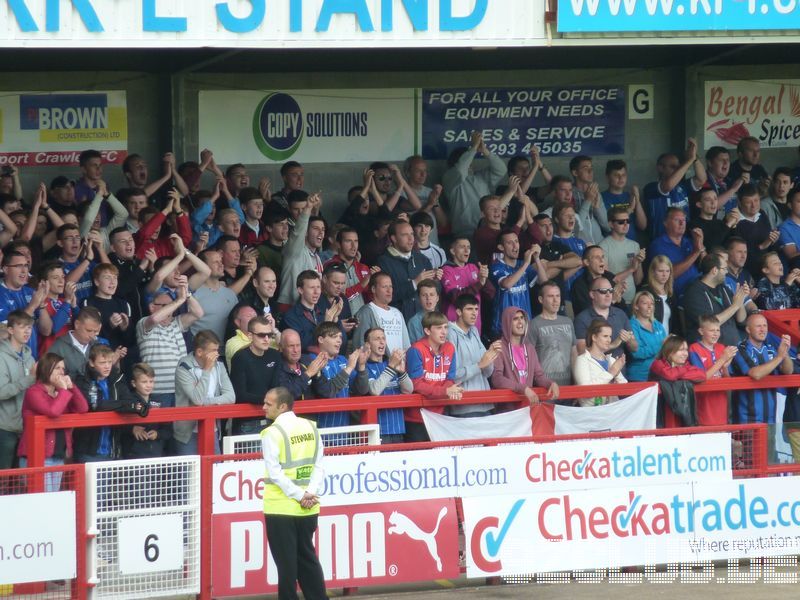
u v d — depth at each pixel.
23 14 38.97
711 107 62.41
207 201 51.28
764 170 61.69
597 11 44.22
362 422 42.22
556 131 60.53
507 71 59.38
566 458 39.66
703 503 40.97
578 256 53.34
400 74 57.84
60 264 43.19
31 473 34.78
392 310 46.03
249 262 46.97
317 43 41.91
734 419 47.16
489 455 38.88
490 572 38.56
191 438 40.56
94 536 35.31
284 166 54.66
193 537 36.53
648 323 48.94
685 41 45.56
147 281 45.84
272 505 34.28
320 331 42.00
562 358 46.53
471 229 56.59
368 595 38.38
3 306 42.69
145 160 54.53
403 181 55.38
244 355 41.12
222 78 55.28
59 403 37.44
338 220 55.53
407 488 38.03
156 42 40.34
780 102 63.50
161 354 42.34
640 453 40.41
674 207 56.16
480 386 44.88
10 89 52.09
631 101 61.53
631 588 39.09
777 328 50.78
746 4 45.69
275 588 37.09
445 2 42.94
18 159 52.44
